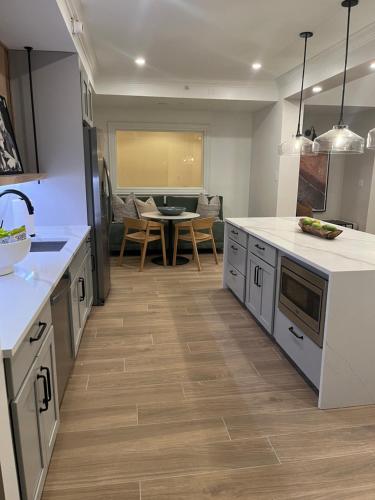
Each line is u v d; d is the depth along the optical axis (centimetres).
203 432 195
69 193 332
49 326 171
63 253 233
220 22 318
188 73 483
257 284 320
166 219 511
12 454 117
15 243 184
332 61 385
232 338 304
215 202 635
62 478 165
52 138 318
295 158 545
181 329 320
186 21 316
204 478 167
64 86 309
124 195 645
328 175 700
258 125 629
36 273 191
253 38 356
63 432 193
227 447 185
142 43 370
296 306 246
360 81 552
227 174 673
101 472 169
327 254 239
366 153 639
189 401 221
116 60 428
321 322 213
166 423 202
